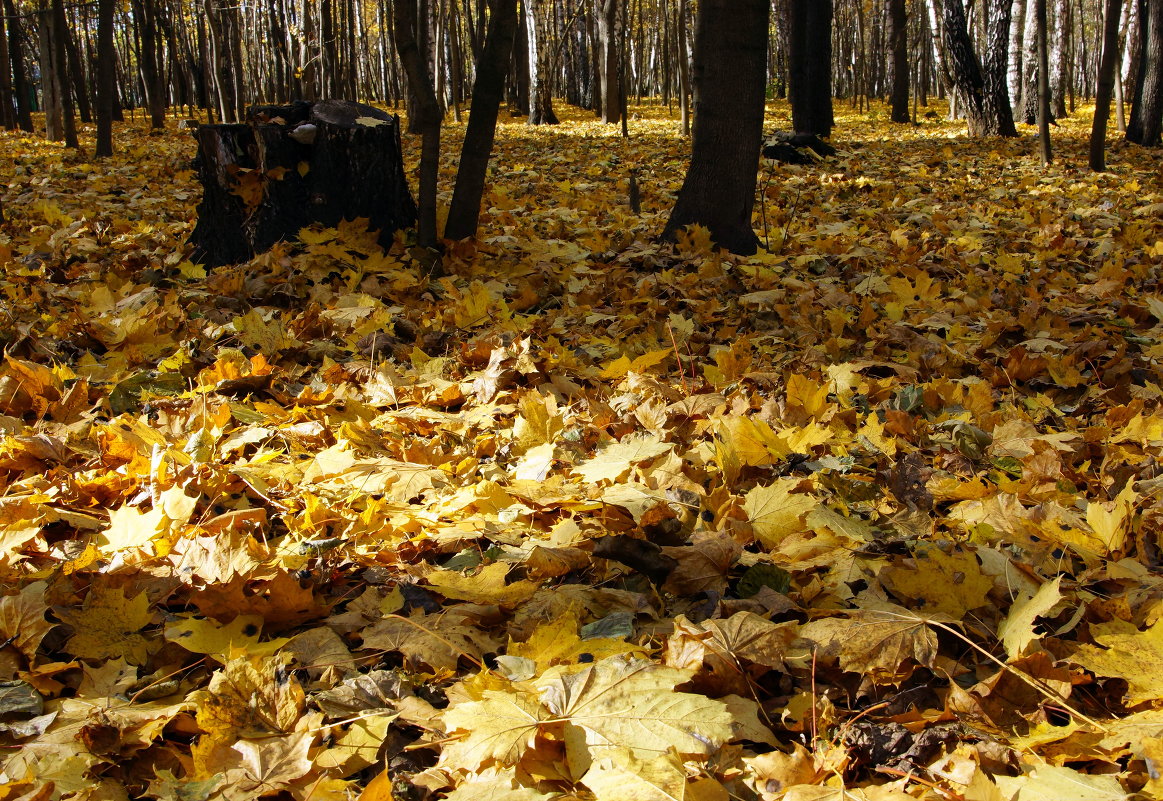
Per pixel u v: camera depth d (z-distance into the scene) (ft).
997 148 52.29
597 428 10.77
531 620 6.68
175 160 42.55
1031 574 7.11
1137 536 7.64
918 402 11.87
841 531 7.64
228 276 16.48
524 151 52.44
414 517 8.02
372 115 19.03
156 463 8.42
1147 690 5.48
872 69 141.28
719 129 20.88
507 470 9.64
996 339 15.42
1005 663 5.83
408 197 19.47
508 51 18.88
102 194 30.48
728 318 16.56
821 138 49.32
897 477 8.94
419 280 18.01
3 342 12.95
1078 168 41.91
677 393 12.16
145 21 71.61
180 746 5.50
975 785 4.42
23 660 6.01
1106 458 10.00
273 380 12.41
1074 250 23.32
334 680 5.97
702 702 5.10
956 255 22.18
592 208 27.73
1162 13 57.21
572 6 130.52
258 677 5.62
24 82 79.51
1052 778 4.74
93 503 8.48
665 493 8.49
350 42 83.30
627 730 5.02
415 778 5.05
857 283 18.98
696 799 4.57
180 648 6.38
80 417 10.84
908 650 5.94
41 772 4.91
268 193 18.21
